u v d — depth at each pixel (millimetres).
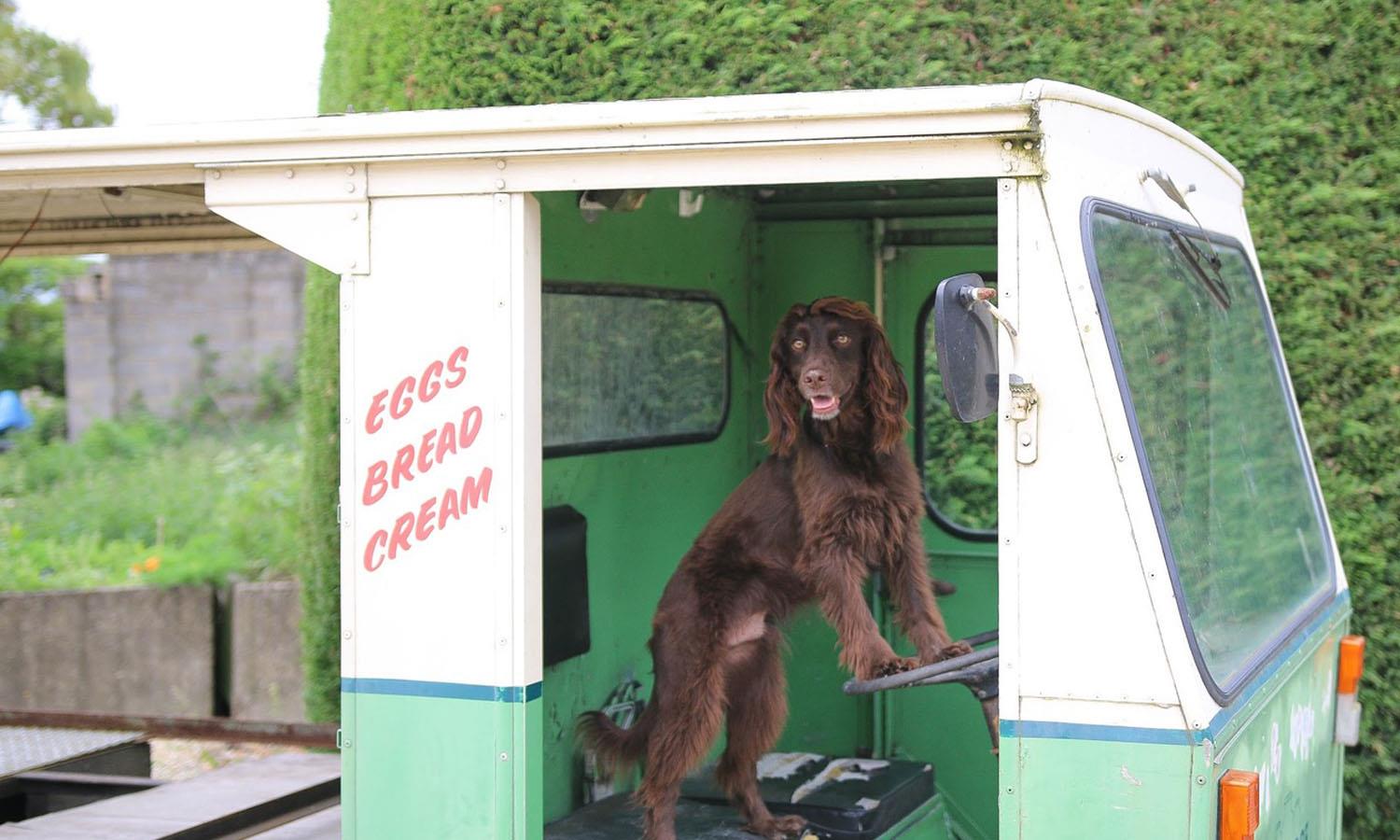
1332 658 3539
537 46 5062
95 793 4141
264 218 2805
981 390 2406
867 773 4020
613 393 3918
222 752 7543
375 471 2775
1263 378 3537
